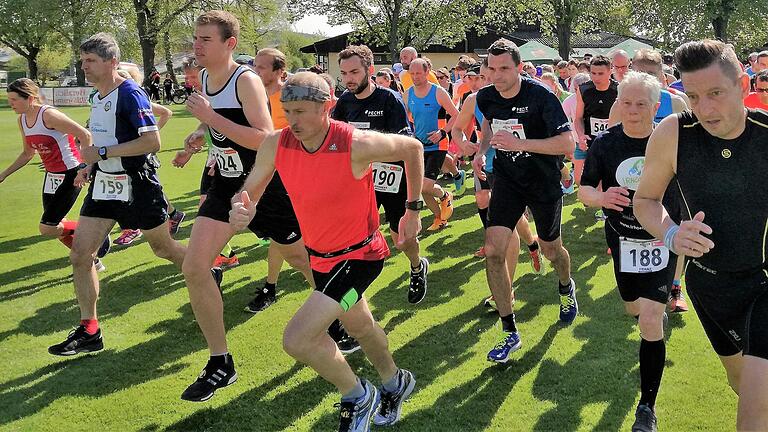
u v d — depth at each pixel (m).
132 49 39.38
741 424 2.24
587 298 5.09
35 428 3.35
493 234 4.14
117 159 4.21
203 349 4.34
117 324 4.79
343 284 2.93
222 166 3.75
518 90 4.25
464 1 34.38
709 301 2.61
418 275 5.01
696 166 2.41
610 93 6.32
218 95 3.73
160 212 4.41
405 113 5.38
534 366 3.92
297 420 3.39
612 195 3.24
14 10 38.97
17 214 8.67
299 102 2.70
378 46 36.78
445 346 4.27
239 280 5.79
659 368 3.19
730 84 2.19
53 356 4.24
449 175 10.27
